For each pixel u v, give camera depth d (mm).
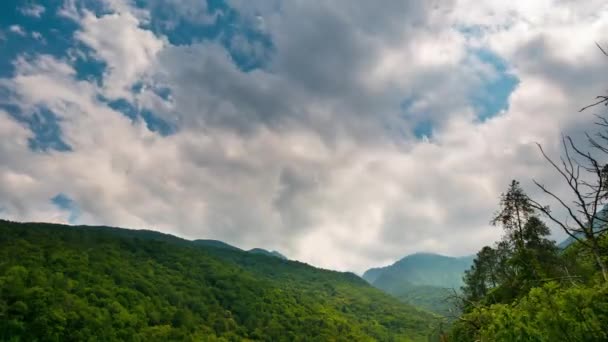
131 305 110938
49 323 81312
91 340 84188
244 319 141875
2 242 121125
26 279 95312
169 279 151500
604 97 7887
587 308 10367
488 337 13672
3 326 75812
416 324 178000
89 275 115000
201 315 133875
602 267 9516
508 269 37094
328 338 134250
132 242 180750
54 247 129250
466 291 51438
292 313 151500
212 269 178625
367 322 174500
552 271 22984
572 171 8219
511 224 37188
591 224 8297
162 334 102250
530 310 11781
